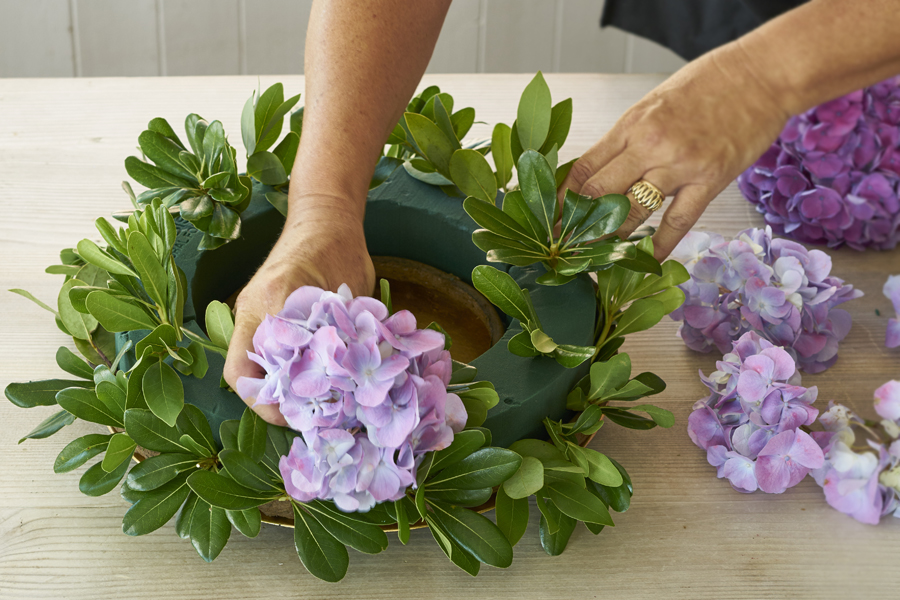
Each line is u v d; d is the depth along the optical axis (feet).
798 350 2.11
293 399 1.50
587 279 2.18
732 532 1.98
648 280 2.08
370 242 2.56
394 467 1.52
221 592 1.79
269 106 2.42
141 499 1.71
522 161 2.02
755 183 2.76
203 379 1.87
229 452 1.64
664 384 2.17
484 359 1.96
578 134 3.42
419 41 2.09
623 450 2.20
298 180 1.97
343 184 1.96
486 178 2.31
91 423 2.20
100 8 5.49
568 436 1.97
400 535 1.56
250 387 1.59
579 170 2.18
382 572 1.86
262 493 1.69
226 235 2.16
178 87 3.73
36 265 2.71
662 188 2.10
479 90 3.72
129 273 1.87
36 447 2.12
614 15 3.90
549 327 2.03
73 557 1.85
